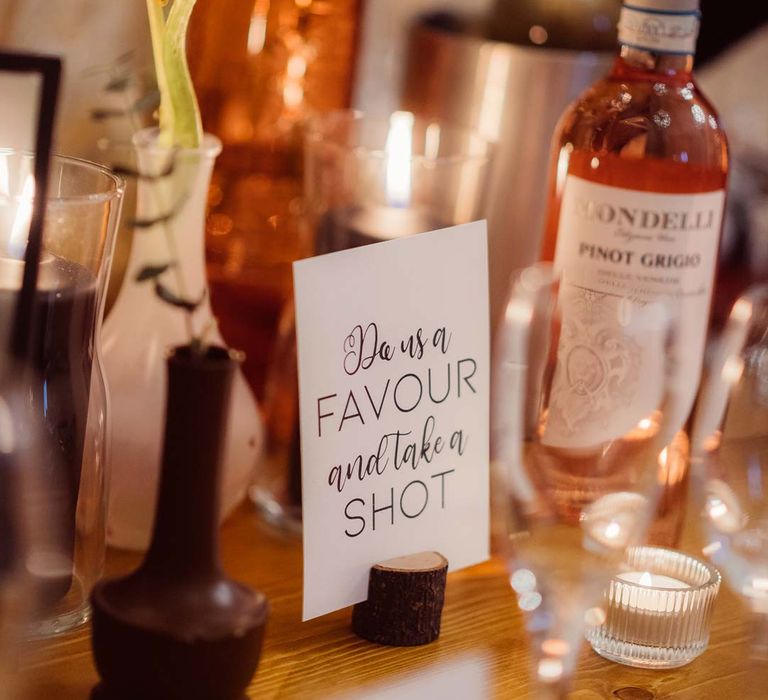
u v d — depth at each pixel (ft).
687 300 2.51
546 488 2.17
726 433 2.41
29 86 2.63
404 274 2.22
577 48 3.51
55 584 2.03
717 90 4.36
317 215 2.69
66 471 2.03
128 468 2.40
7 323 1.85
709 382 2.56
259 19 2.95
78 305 1.99
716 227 2.53
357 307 2.16
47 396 1.97
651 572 2.35
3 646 1.61
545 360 2.20
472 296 2.33
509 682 2.17
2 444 1.64
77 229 1.99
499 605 2.45
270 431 2.88
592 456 2.21
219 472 1.77
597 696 2.14
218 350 1.76
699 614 2.25
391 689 2.10
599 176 2.48
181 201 2.09
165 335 2.39
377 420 2.23
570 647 2.12
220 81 2.96
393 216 2.64
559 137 2.63
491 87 3.31
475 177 2.79
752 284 4.03
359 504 2.23
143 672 1.74
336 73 3.12
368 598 2.24
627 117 2.48
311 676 2.11
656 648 2.23
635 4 2.49
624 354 2.20
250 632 1.78
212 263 3.02
